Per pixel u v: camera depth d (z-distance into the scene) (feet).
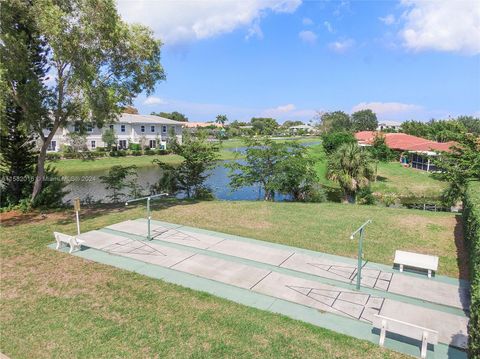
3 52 37.32
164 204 51.90
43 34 38.70
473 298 15.96
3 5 37.32
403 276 26.55
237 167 61.77
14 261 29.19
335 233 36.99
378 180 88.53
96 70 41.68
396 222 40.81
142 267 27.96
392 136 146.20
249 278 25.90
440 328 19.53
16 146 47.93
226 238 35.24
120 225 39.75
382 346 18.06
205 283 25.18
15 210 46.73
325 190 71.20
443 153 60.18
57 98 44.52
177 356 17.25
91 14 38.55
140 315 20.92
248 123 441.68
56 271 27.20
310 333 19.11
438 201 64.49
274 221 41.63
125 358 17.16
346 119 330.75
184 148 61.77
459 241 34.32
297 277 26.20
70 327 19.75
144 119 176.55
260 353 17.48
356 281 25.58
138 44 44.32
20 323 20.21
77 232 37.11
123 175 61.36
